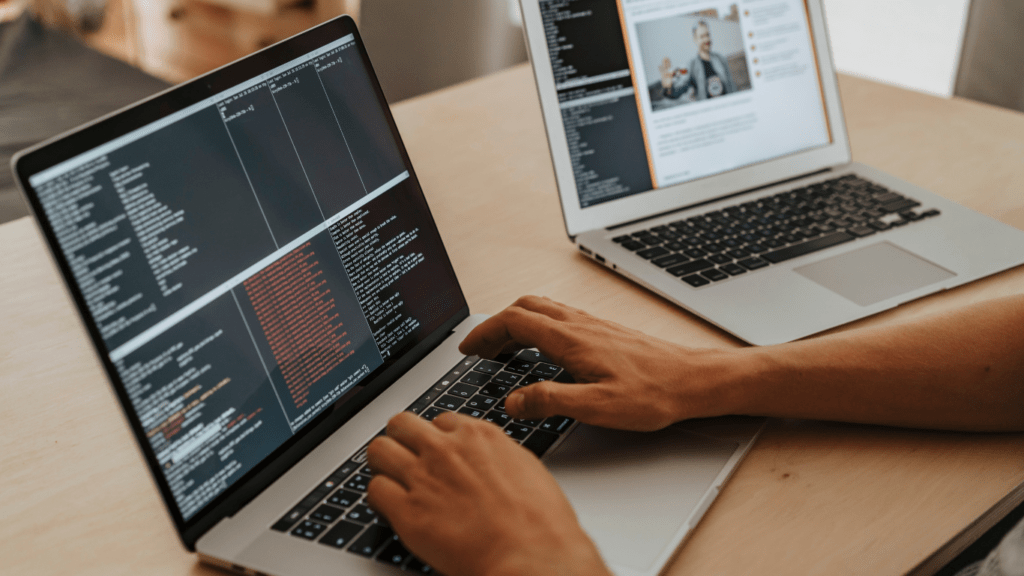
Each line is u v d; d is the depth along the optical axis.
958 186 1.01
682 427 0.59
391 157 0.71
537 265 0.87
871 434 0.60
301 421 0.58
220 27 3.03
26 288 0.86
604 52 0.89
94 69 2.67
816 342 0.63
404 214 0.71
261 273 0.57
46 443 0.62
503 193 1.04
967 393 0.58
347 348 0.63
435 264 0.73
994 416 0.58
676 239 0.87
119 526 0.54
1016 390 0.58
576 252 0.89
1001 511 0.54
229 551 0.49
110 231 0.49
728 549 0.50
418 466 0.49
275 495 0.54
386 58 2.08
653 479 0.54
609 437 0.58
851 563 0.48
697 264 0.82
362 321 0.64
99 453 0.61
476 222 0.96
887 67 2.78
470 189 1.05
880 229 0.87
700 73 0.94
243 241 0.56
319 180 0.63
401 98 2.13
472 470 0.48
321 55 0.66
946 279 0.78
